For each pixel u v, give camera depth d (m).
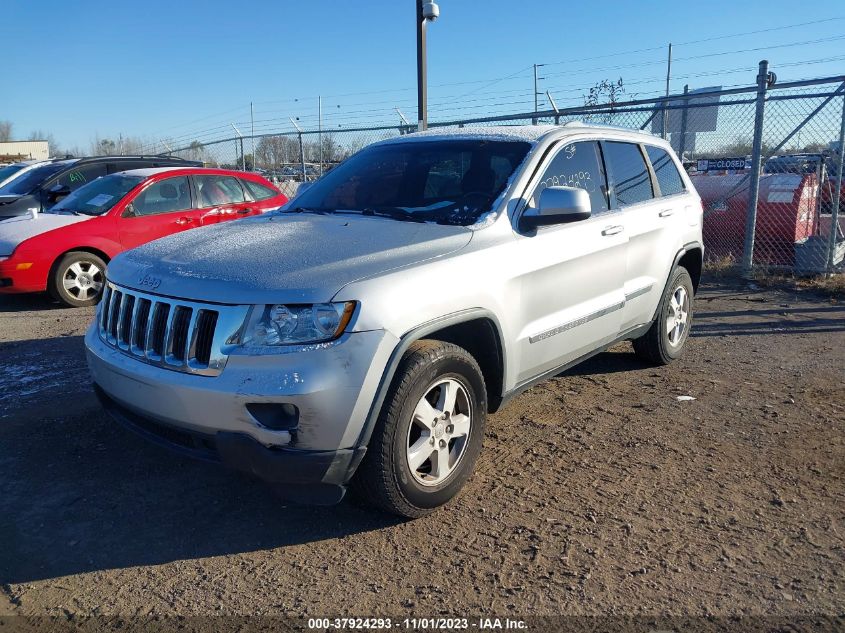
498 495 3.73
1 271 8.13
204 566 3.12
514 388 4.02
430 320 3.29
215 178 9.72
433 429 3.43
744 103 9.46
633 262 5.00
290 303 2.99
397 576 3.04
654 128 12.21
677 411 4.92
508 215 3.94
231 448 3.01
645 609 2.80
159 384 3.14
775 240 10.27
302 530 3.41
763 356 6.28
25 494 3.72
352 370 2.99
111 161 12.06
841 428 4.60
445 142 4.63
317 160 16.20
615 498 3.69
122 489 3.78
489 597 2.89
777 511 3.55
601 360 6.16
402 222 3.95
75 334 7.11
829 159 9.95
